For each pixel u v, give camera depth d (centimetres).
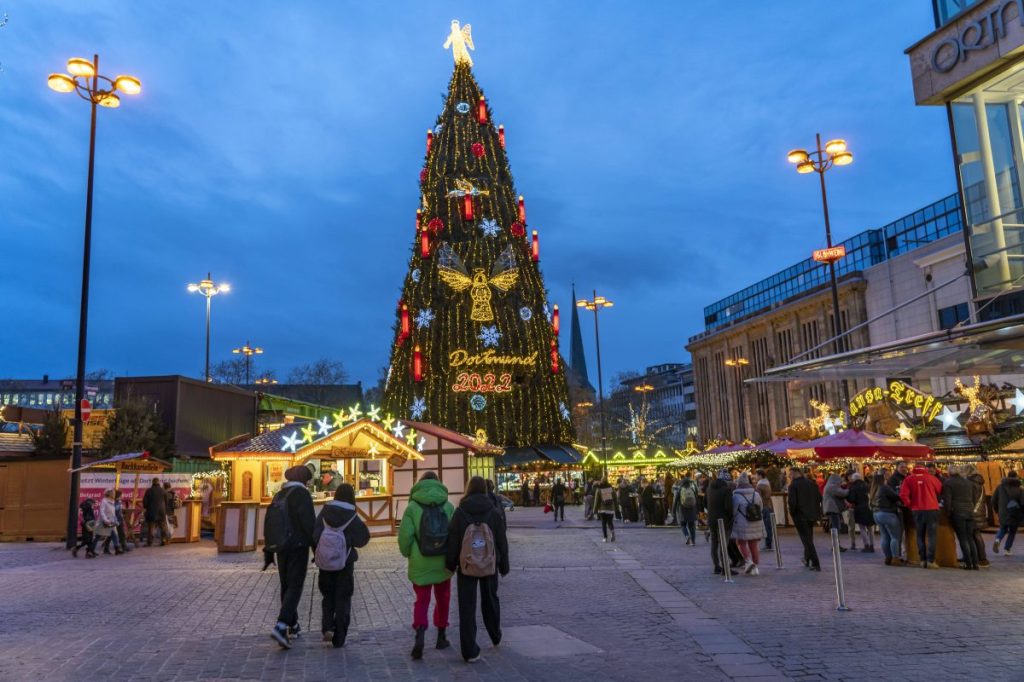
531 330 5288
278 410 4325
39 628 909
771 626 891
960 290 5344
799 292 8638
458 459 3136
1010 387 2502
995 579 1266
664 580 1310
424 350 5191
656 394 14688
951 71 1433
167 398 3328
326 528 797
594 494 3372
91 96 2155
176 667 709
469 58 6169
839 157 2627
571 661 732
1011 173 1348
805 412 7981
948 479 1432
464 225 5500
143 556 1886
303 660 738
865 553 1722
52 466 2438
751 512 1339
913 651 751
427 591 755
